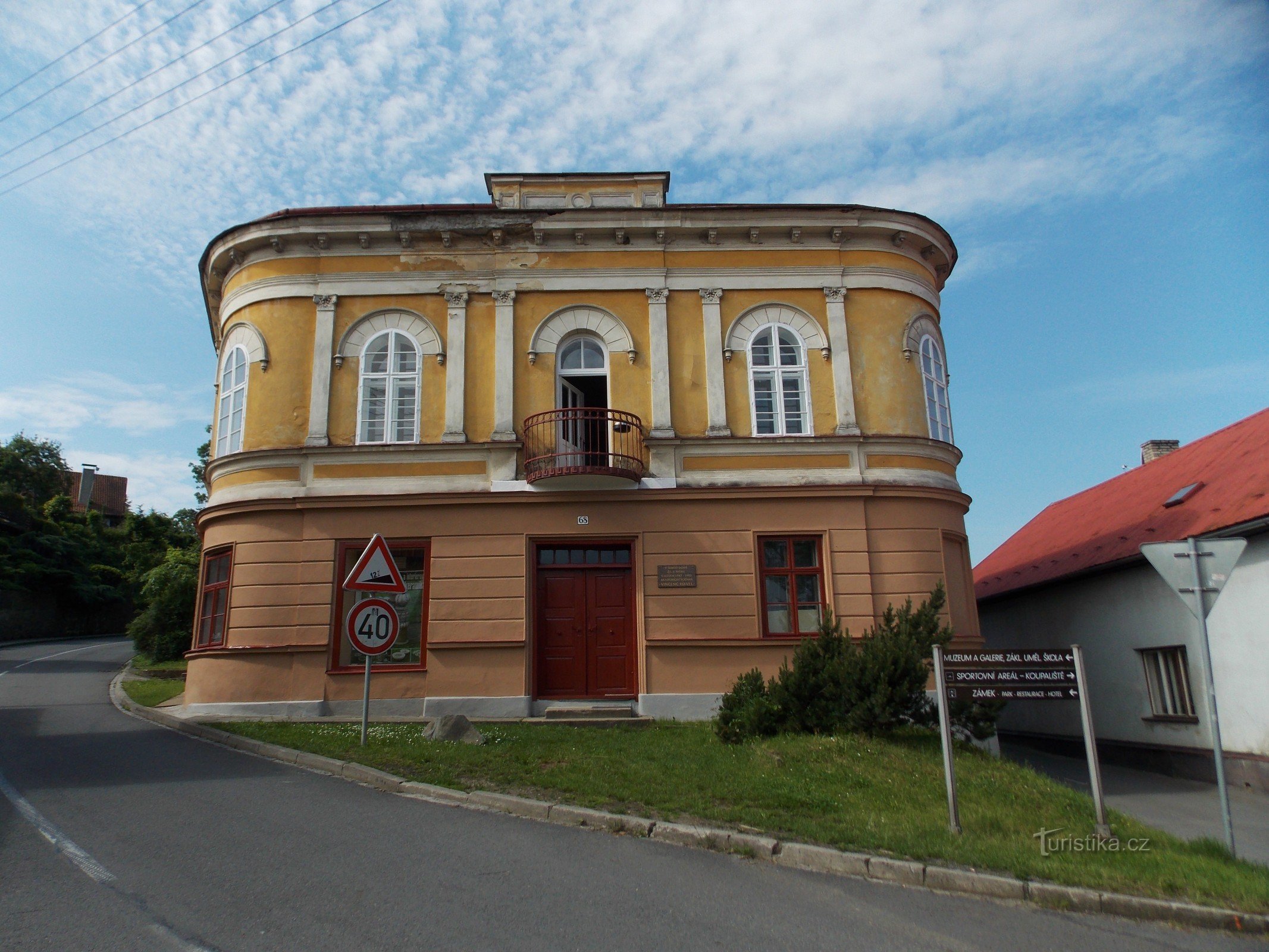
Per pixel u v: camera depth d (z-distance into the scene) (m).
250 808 7.99
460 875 6.27
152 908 5.41
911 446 15.13
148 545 36.28
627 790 8.58
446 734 11.00
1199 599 7.86
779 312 15.64
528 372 15.08
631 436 14.75
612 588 14.50
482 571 14.14
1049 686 7.89
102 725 13.25
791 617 14.27
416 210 15.31
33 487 55.47
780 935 5.41
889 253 16.12
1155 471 20.00
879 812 8.14
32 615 38.06
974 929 5.73
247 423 14.95
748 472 14.72
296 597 14.00
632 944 5.12
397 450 14.56
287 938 4.99
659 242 15.62
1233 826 9.90
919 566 14.52
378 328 15.28
